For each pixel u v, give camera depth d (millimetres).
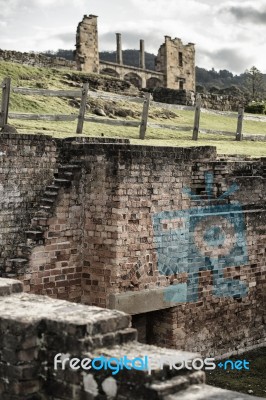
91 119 21406
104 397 6855
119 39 61438
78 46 55844
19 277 12125
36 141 13250
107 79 42906
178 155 13750
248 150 24906
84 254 13062
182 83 64812
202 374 7004
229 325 15148
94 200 12945
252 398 6613
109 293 12711
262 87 81375
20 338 7273
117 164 12594
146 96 23312
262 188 16500
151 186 13219
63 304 8070
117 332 7414
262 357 15133
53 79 38438
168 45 62938
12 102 27938
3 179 12766
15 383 7297
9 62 39344
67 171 13023
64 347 7195
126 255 12844
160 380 6660
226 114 28453
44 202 12688
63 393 7203
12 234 12953
